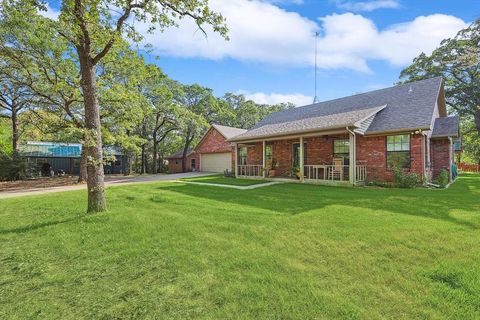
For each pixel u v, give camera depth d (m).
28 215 7.27
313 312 2.61
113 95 14.60
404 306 2.65
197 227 5.48
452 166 15.38
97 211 6.99
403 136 12.19
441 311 2.55
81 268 3.94
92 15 6.27
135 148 22.91
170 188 12.40
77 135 15.81
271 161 17.67
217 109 35.34
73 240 5.08
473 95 24.89
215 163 29.11
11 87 17.92
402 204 7.34
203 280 3.34
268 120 21.08
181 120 29.47
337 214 6.22
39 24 9.10
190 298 2.98
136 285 3.36
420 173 11.66
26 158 25.98
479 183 13.34
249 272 3.48
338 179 13.75
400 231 4.81
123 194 10.56
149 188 12.57
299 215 6.22
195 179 17.58
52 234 5.50
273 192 10.33
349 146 13.14
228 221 5.89
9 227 6.12
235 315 2.62
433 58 25.83
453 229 4.87
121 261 4.09
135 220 6.14
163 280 3.44
